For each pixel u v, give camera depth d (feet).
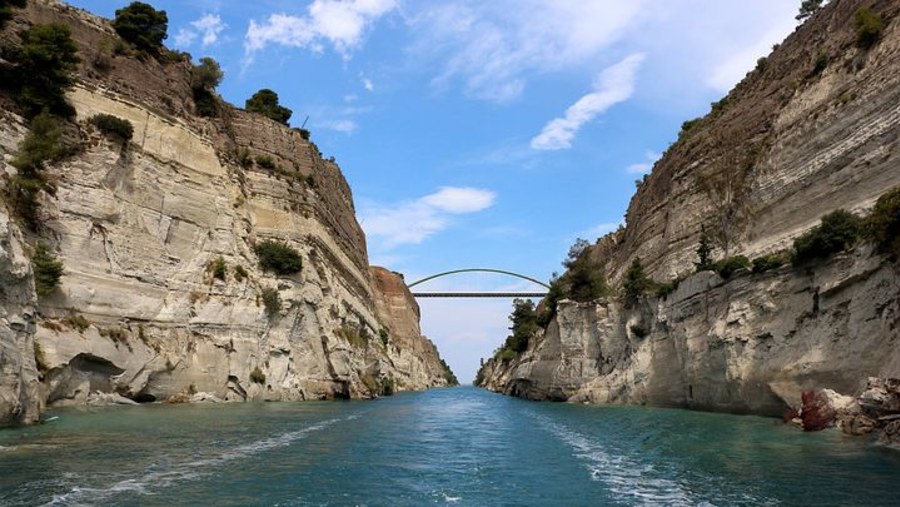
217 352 146.00
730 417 109.70
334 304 210.38
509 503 46.62
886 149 100.94
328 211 239.09
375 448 75.51
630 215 256.52
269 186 196.13
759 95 168.86
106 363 116.47
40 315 107.04
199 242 155.74
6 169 110.52
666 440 81.35
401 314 431.84
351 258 268.62
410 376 388.57
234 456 62.54
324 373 184.14
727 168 164.14
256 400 151.94
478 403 196.13
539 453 73.56
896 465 54.70
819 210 115.65
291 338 173.37
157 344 131.44
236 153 189.78
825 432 78.13
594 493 49.83
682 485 51.44
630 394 163.84
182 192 153.89
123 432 75.61
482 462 66.49
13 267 74.18
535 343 251.60
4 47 122.01
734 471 55.77
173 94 168.35
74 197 123.03
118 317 124.67
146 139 148.05
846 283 91.61
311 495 47.24
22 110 119.44
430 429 103.09
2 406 71.56
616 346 180.34
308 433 86.17
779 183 131.23
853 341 87.35
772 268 111.96
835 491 45.70
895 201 80.53
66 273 115.44
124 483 47.39
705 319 132.36
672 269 174.40
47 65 123.54
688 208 178.29
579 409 152.76
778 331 105.91
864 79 112.37
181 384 135.44
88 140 131.34
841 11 138.62
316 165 235.61
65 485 45.60
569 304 198.70
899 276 79.87
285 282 175.32
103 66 150.10
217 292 153.17
